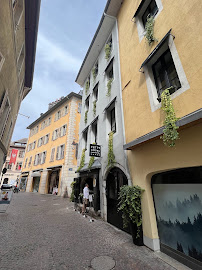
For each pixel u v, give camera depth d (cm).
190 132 317
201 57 310
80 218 656
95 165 754
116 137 638
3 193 757
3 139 840
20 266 289
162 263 312
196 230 301
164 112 380
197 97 305
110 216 599
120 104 652
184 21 367
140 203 423
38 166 2102
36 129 2583
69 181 1497
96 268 287
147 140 397
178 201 347
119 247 382
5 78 613
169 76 425
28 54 1020
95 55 1114
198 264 283
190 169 327
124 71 656
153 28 480
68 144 1638
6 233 452
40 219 623
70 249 365
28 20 813
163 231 374
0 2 420
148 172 420
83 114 1203
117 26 820
